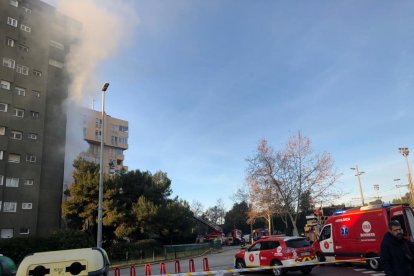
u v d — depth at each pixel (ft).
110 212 129.18
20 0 138.62
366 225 55.47
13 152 126.52
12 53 132.87
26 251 94.22
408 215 52.39
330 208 132.87
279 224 244.01
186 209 166.61
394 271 18.31
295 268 50.98
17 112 130.62
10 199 122.21
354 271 52.90
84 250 22.62
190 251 142.31
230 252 146.30
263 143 117.91
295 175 114.93
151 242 125.18
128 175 153.69
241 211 314.76
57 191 137.90
